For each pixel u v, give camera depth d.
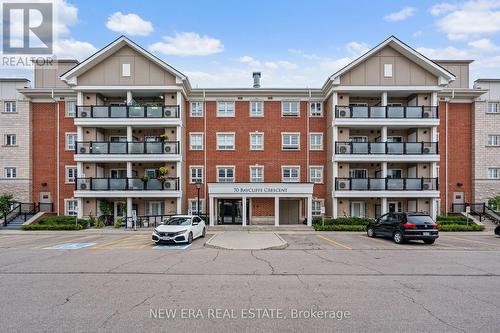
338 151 27.59
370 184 27.30
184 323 6.01
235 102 30.36
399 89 27.77
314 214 29.91
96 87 27.80
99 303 7.16
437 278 9.62
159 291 8.09
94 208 27.59
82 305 7.03
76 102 29.92
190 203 29.81
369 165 29.28
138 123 27.61
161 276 9.68
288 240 18.77
